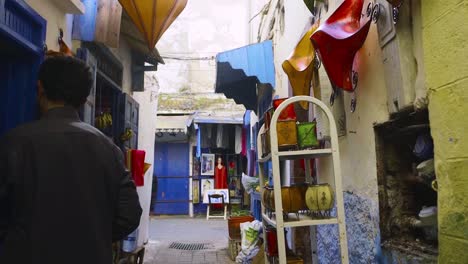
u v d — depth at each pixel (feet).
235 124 41.11
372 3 8.13
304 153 8.25
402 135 7.91
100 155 5.20
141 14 9.93
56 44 10.27
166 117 41.37
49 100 5.37
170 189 44.83
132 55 19.97
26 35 8.62
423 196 8.15
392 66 7.21
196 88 49.24
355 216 9.68
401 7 6.73
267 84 23.49
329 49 8.43
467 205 5.00
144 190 24.43
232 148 43.45
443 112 5.49
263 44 22.72
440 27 5.52
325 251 12.17
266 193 9.46
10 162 4.75
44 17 9.52
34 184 4.77
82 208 4.87
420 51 6.30
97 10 12.64
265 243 10.07
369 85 8.63
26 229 4.63
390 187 8.27
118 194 5.33
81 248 4.75
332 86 10.78
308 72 11.25
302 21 15.99
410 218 7.86
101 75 14.67
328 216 8.66
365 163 8.99
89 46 13.48
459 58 5.12
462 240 5.10
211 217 41.78
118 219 5.29
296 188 8.46
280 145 8.43
